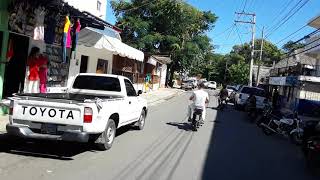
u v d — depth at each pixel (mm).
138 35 53375
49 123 9453
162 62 53125
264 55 90125
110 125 10883
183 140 13688
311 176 10094
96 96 12039
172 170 9219
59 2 13219
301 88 30906
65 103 9383
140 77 39594
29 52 15281
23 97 9500
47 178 7641
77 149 10617
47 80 17312
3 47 13562
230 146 13438
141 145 11969
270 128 17109
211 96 49781
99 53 24719
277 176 9750
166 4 54344
